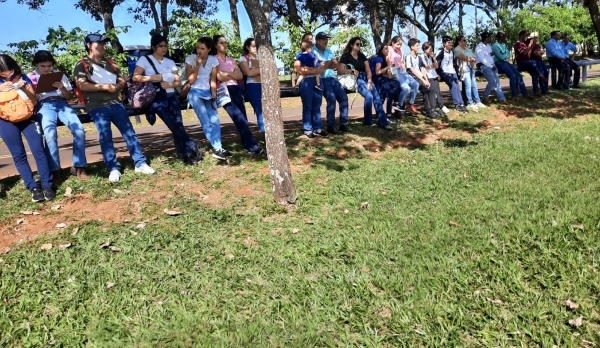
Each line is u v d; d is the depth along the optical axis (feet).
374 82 30.37
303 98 26.05
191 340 10.98
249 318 11.81
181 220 16.88
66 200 18.15
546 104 37.17
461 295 12.42
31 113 17.76
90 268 13.80
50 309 12.14
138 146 20.75
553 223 15.40
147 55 21.16
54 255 14.51
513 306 11.84
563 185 19.10
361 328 11.33
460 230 15.75
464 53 34.83
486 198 18.57
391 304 12.18
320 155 24.18
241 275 13.58
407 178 21.42
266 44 17.71
